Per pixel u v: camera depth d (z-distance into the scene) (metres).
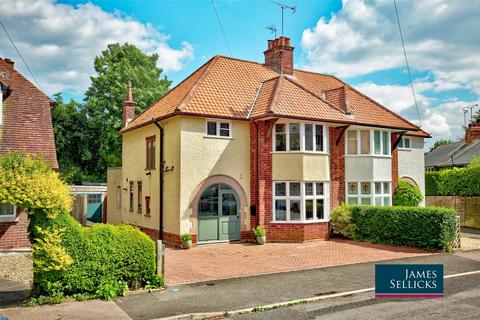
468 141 45.53
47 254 8.88
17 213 15.19
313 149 18.53
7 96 17.20
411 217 16.45
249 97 19.67
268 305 9.00
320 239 18.50
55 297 8.96
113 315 8.20
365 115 20.86
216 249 16.48
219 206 17.98
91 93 39.16
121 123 36.72
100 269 9.50
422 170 27.47
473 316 8.12
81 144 37.09
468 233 22.08
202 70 21.14
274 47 23.05
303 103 18.78
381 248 16.44
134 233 10.22
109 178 27.77
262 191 18.20
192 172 17.33
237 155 18.41
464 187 25.73
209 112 17.52
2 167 8.88
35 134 16.59
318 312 8.56
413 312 8.44
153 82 40.88
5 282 10.95
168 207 18.12
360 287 10.59
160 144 18.95
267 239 18.12
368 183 20.70
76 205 26.47
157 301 9.23
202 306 8.91
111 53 42.28
